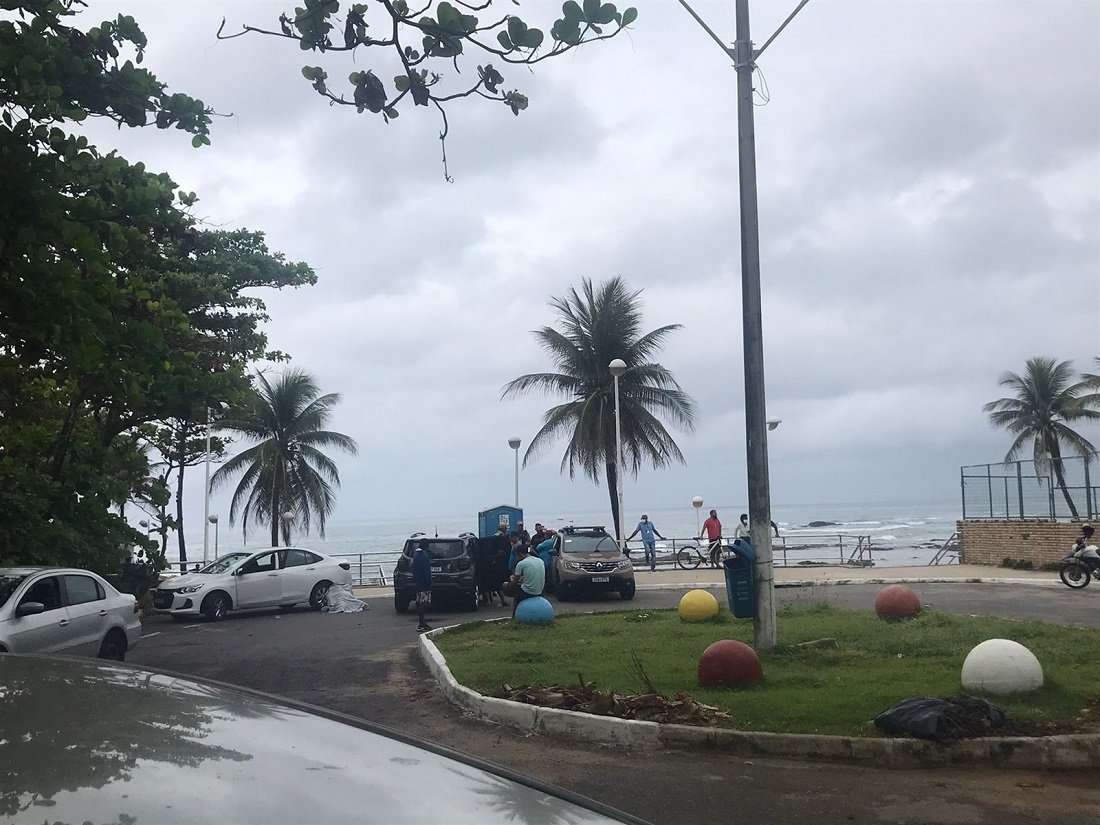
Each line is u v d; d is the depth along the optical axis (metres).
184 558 33.06
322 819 1.81
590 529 25.53
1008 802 6.56
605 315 37.94
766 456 12.45
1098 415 48.28
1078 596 20.33
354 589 30.61
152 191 10.02
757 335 12.56
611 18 5.32
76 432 16.78
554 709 8.98
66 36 8.65
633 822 2.31
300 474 40.62
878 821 6.20
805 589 22.34
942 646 12.06
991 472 30.78
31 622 11.50
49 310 8.02
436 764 2.34
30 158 7.59
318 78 5.68
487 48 5.43
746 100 12.82
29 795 1.67
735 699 9.32
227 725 2.27
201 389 13.29
